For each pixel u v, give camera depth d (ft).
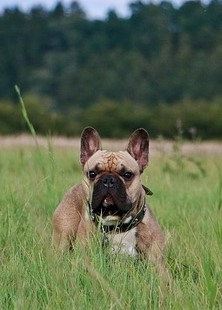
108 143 104.88
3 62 433.89
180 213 36.88
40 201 36.96
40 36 459.73
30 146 87.61
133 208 29.96
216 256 28.45
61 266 27.25
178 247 31.01
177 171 54.80
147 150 31.63
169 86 386.11
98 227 29.76
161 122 277.64
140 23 453.17
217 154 86.43
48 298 24.72
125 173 30.01
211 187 47.29
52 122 246.47
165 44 423.64
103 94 390.83
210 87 382.01
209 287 24.68
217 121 271.08
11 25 463.42
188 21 442.50
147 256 30.07
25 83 424.05
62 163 59.57
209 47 419.13
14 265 27.30
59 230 31.81
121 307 23.62
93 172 30.27
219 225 31.81
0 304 24.76
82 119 286.25
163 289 25.30
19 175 51.19
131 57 403.54
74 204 31.76
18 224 32.37
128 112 283.79
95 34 458.91
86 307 24.14
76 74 406.00
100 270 26.76
